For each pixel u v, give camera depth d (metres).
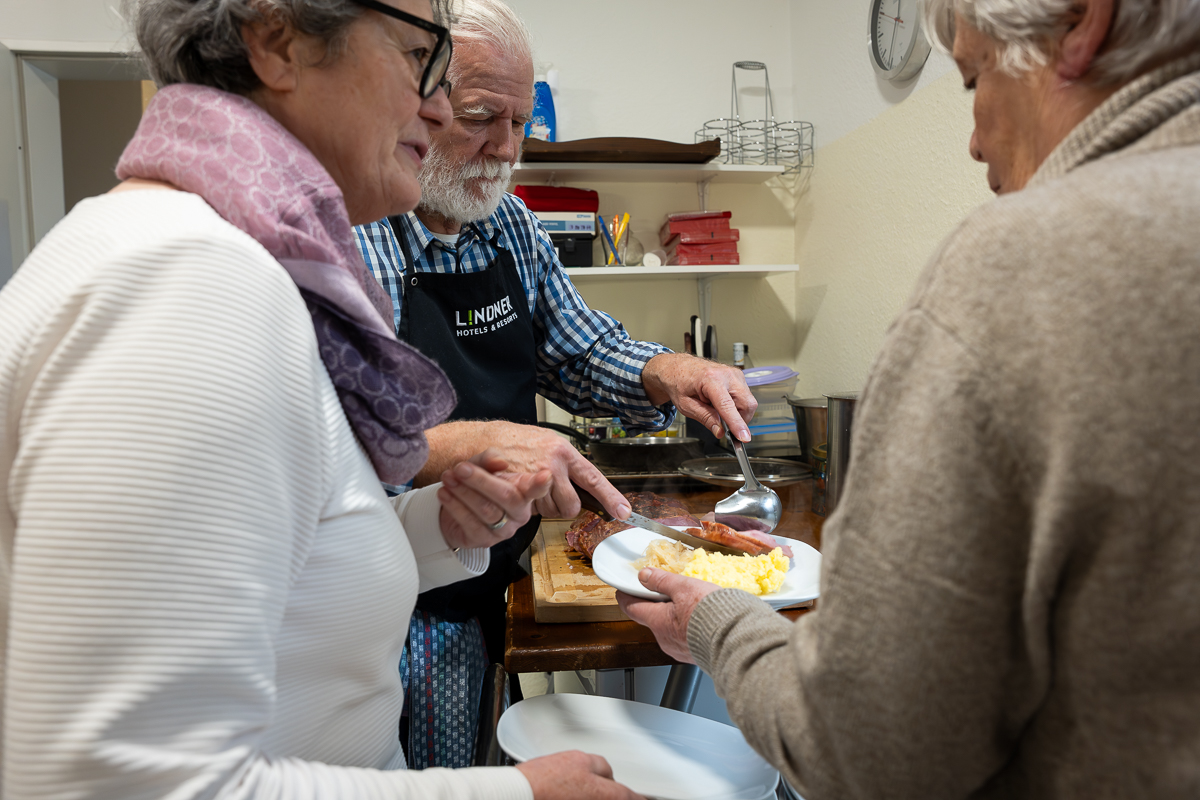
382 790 0.51
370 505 0.59
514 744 0.73
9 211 2.14
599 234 2.28
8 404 0.44
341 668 0.58
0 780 0.43
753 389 2.04
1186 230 0.36
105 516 0.41
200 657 0.43
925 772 0.42
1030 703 0.41
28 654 0.40
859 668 0.42
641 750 0.75
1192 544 0.35
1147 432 0.35
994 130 0.55
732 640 0.59
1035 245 0.38
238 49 0.56
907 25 1.75
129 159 0.55
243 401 0.46
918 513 0.40
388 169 0.64
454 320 1.29
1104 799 0.39
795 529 1.37
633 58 2.39
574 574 1.13
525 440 0.91
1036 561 0.38
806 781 0.48
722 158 2.44
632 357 1.49
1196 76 0.42
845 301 2.18
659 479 1.69
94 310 0.43
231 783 0.45
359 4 0.56
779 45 2.45
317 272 0.54
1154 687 0.37
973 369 0.39
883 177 1.94
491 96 1.12
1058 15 0.46
